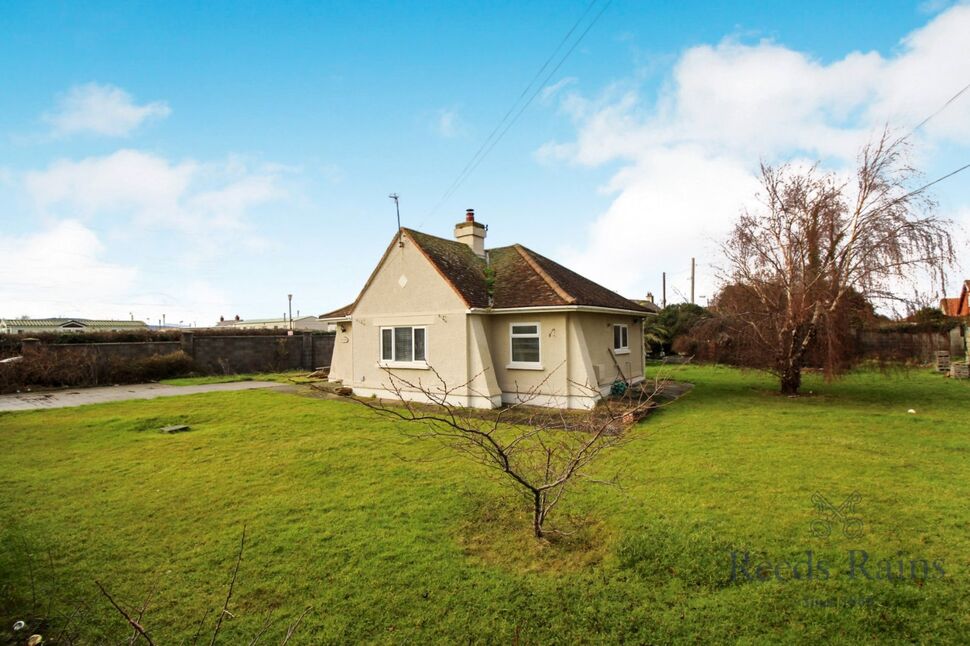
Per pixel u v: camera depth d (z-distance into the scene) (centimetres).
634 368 2014
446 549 532
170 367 2536
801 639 373
